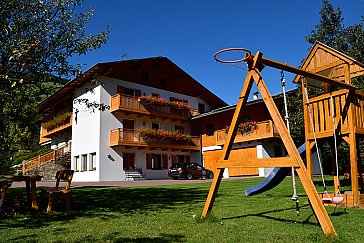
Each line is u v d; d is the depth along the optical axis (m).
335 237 3.92
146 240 4.16
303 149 8.91
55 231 4.79
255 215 6.06
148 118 28.61
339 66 7.56
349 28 15.04
